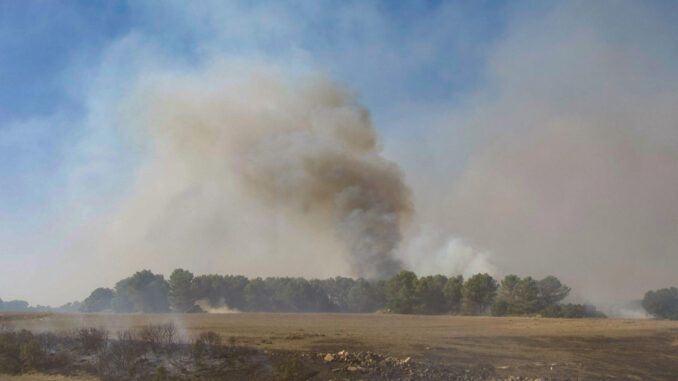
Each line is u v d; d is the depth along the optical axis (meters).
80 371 21.97
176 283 93.06
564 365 23.16
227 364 21.38
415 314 79.75
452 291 80.38
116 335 28.09
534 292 76.56
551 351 26.91
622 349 28.47
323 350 23.98
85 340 24.75
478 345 28.23
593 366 23.38
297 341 27.25
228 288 94.69
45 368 22.47
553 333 35.41
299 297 93.56
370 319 55.47
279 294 93.69
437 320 54.56
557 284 81.19
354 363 21.45
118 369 21.48
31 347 22.86
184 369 21.05
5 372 21.98
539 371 21.91
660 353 27.61
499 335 33.69
